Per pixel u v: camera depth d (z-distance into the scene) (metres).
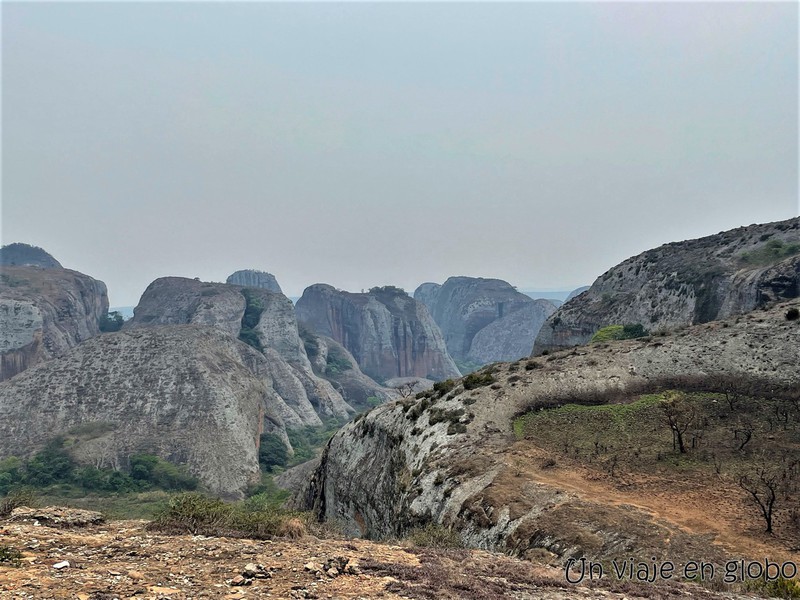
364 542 18.00
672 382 44.34
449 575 14.16
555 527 24.58
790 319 47.66
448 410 46.53
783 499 24.97
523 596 13.31
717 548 20.89
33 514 15.93
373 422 55.75
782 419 35.31
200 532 15.77
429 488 36.12
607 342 58.19
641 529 23.09
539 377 48.72
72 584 10.31
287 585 11.71
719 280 88.25
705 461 31.05
